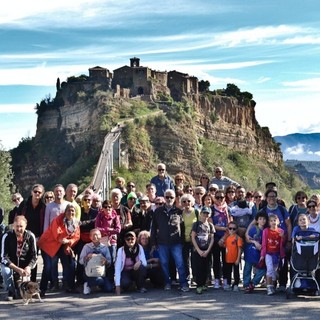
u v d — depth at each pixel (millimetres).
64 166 146250
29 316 13648
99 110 140250
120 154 125812
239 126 179625
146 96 151500
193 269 16641
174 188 20797
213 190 18422
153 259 17328
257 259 16469
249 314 13523
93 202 17656
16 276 15742
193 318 13180
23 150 159500
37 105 158375
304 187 192125
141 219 18078
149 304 14805
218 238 17188
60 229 16516
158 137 139375
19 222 15734
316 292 15664
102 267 16406
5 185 62594
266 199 17297
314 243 15320
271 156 192250
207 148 157875
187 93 163750
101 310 14148
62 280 17625
